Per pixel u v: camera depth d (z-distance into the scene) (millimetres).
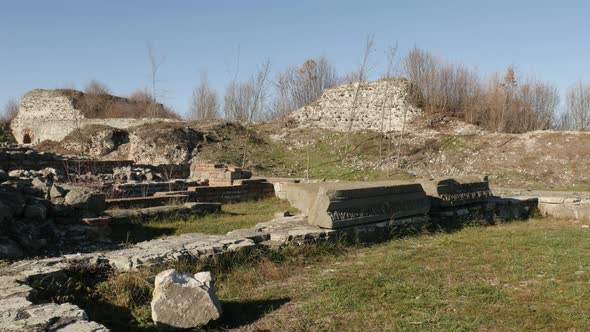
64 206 8172
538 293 5066
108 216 8727
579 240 8102
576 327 4164
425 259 6746
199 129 30656
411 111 31656
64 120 37375
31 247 6895
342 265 6539
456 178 10766
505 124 30516
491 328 4195
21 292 4246
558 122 34250
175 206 11172
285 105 42219
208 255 5977
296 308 4805
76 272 5184
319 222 7598
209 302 4363
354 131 31688
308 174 25688
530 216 12148
